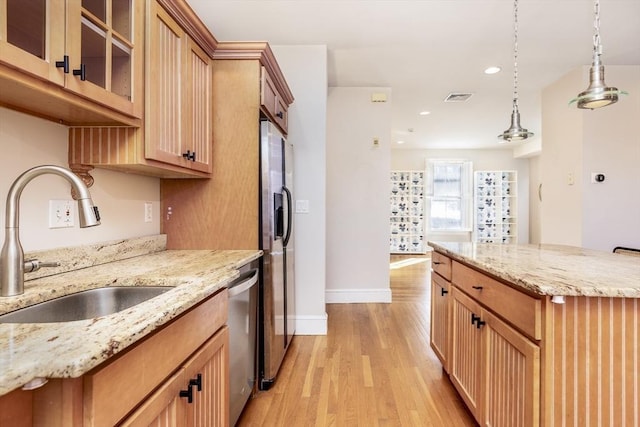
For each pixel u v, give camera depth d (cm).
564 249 213
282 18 271
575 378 116
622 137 355
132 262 172
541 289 112
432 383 226
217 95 227
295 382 228
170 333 98
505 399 140
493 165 866
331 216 430
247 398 194
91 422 67
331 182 430
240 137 226
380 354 271
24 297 106
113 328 78
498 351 147
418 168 870
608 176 355
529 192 858
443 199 870
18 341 71
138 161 150
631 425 115
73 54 109
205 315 123
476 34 295
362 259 430
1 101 115
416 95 454
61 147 147
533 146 757
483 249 212
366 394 213
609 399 115
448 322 213
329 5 254
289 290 282
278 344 238
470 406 177
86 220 105
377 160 430
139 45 145
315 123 315
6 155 125
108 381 71
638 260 168
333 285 430
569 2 248
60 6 104
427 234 860
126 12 140
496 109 514
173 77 171
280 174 247
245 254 201
